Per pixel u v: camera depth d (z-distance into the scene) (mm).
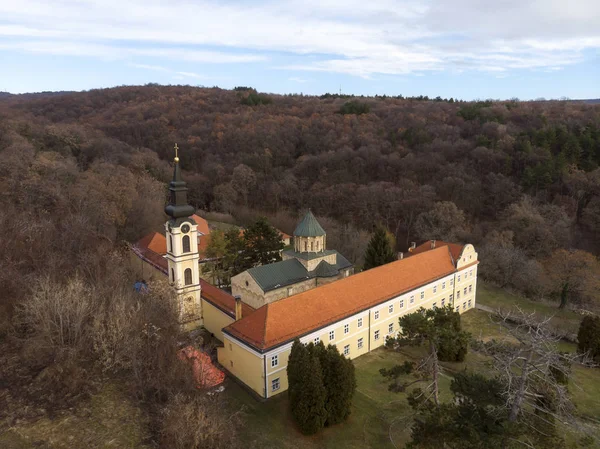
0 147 103438
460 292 71625
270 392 45625
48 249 63750
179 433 34094
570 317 73938
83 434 36906
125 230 95500
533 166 113938
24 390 41250
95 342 44312
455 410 31594
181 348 48750
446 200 115938
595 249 97125
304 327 48250
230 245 74500
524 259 88625
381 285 58719
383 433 41000
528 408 36875
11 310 49719
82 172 102312
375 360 54344
